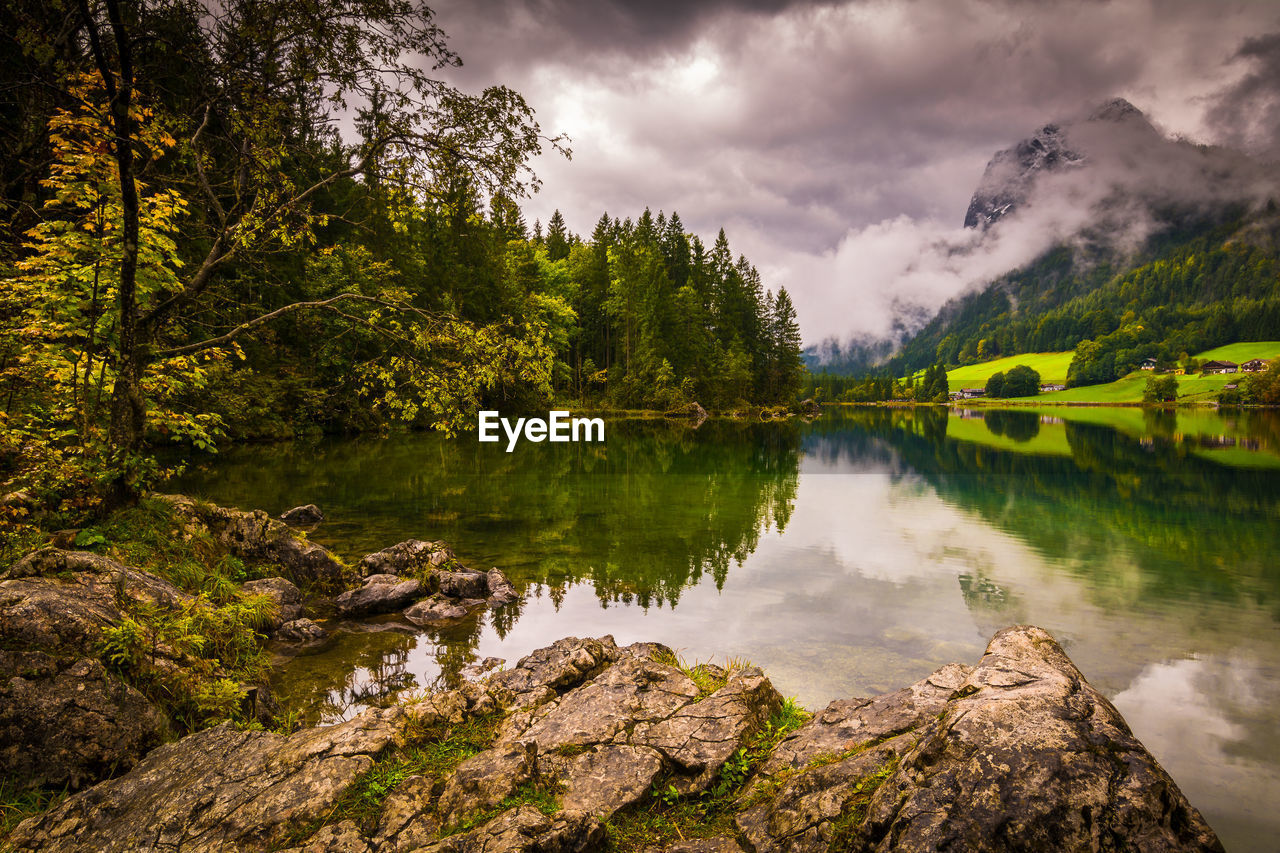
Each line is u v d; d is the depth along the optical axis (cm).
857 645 735
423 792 355
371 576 948
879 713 392
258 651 658
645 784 361
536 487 1956
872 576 1043
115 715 423
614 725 420
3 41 864
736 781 373
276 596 774
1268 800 455
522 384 1170
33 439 726
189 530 812
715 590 959
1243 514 1672
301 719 546
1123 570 1100
